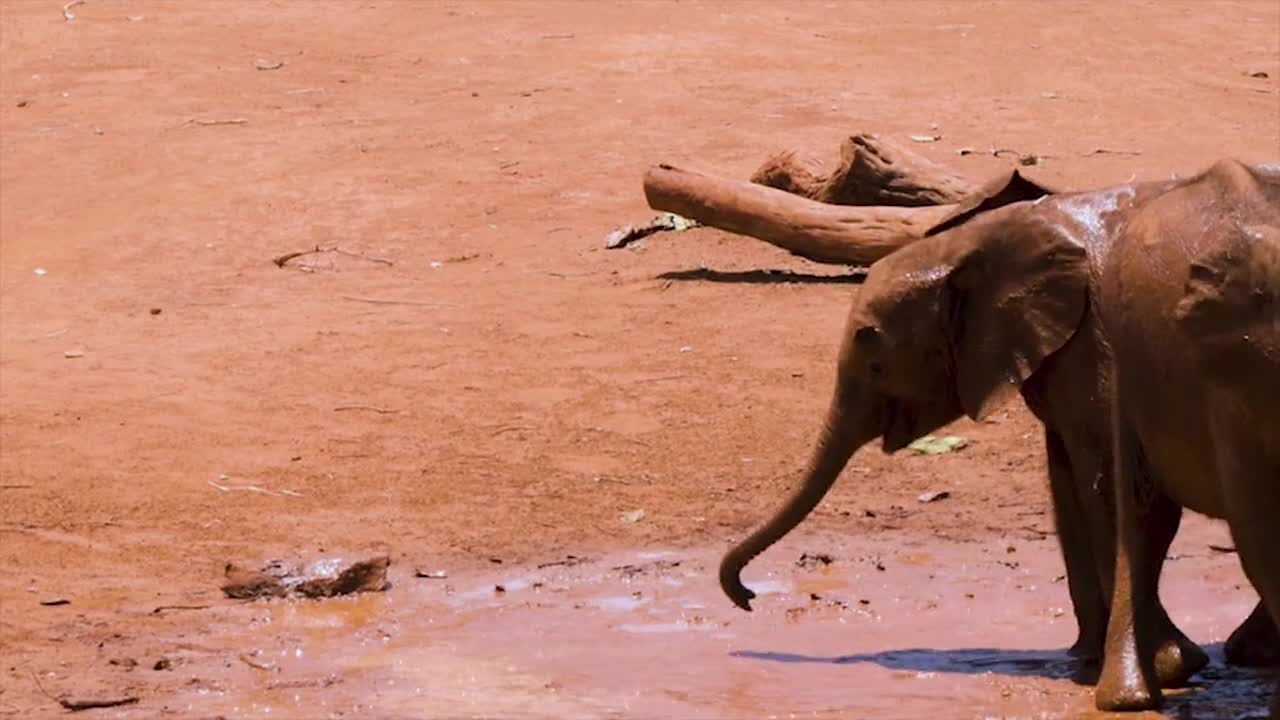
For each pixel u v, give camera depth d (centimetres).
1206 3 4722
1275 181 1352
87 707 1528
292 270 2917
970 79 3925
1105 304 1459
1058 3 4688
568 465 2172
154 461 2191
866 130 3528
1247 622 1595
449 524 2016
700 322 2597
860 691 1540
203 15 4562
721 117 3638
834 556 1914
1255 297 1220
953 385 1606
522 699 1531
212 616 1767
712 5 4650
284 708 1520
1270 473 1278
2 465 2172
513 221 3105
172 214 3170
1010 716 1479
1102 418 1511
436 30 4409
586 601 1800
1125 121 3581
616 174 3319
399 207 3183
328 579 1820
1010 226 1558
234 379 2455
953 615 1742
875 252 2645
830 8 4628
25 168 3434
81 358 2550
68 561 1914
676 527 2005
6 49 4269
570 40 4291
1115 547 1538
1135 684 1473
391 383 2428
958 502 2059
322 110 3762
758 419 2281
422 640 1694
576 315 2655
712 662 1622
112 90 3919
